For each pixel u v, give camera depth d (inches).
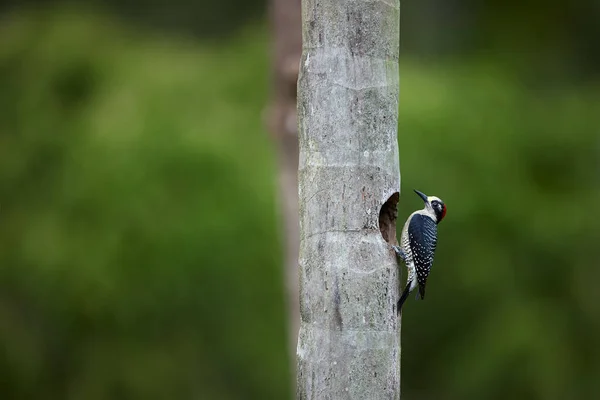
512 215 695.7
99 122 697.6
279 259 639.8
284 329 643.5
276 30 548.4
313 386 253.8
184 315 653.3
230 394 654.5
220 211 648.4
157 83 719.7
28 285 673.0
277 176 584.7
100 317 658.8
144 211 653.3
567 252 701.3
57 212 675.4
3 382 674.2
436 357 692.1
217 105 705.0
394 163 259.3
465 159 696.4
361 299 252.8
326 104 251.3
